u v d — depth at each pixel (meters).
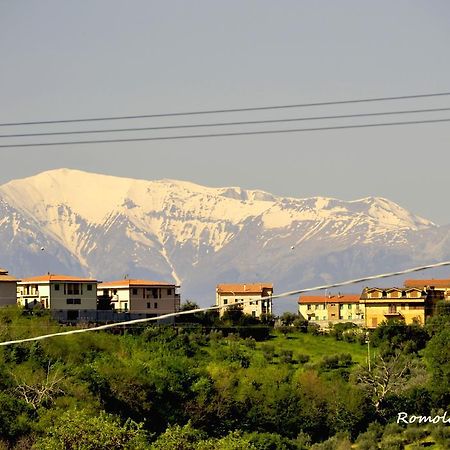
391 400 184.62
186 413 175.00
